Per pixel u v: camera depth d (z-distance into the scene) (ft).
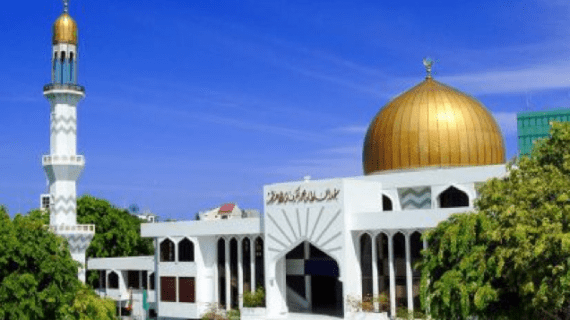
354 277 207.92
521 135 595.88
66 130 245.24
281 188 221.25
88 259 289.74
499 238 122.42
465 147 223.51
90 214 315.17
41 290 143.43
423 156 223.92
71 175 244.63
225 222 235.20
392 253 202.59
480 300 121.60
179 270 245.45
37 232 147.54
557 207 120.47
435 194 213.66
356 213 207.10
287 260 230.07
